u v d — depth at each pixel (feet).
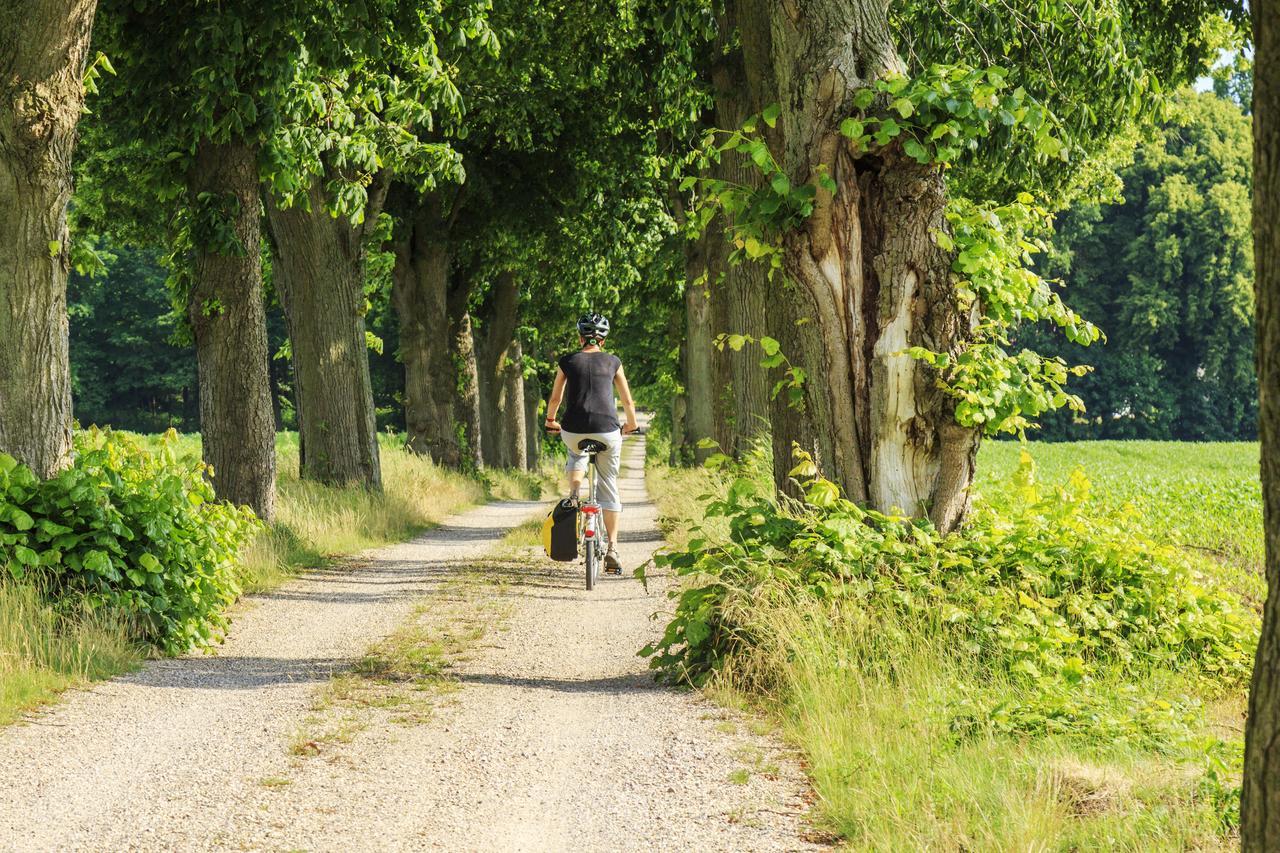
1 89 35.58
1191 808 18.84
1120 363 315.17
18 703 26.45
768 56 42.47
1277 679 11.84
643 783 21.50
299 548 57.82
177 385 312.50
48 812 19.57
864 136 31.32
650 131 96.99
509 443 179.22
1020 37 62.85
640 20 78.13
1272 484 11.85
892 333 32.27
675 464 194.59
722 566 31.19
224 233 55.83
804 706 25.36
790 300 40.22
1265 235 11.79
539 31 84.74
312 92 57.72
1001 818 17.95
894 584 30.48
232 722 25.98
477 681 30.91
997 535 33.37
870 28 32.04
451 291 142.31
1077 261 317.83
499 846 18.37
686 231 96.68
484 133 101.14
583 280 122.83
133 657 32.35
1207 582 37.19
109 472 35.70
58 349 37.55
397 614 42.06
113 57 51.78
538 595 46.32
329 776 22.04
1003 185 84.02
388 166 73.72
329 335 85.30
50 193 36.83
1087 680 29.19
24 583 32.53
